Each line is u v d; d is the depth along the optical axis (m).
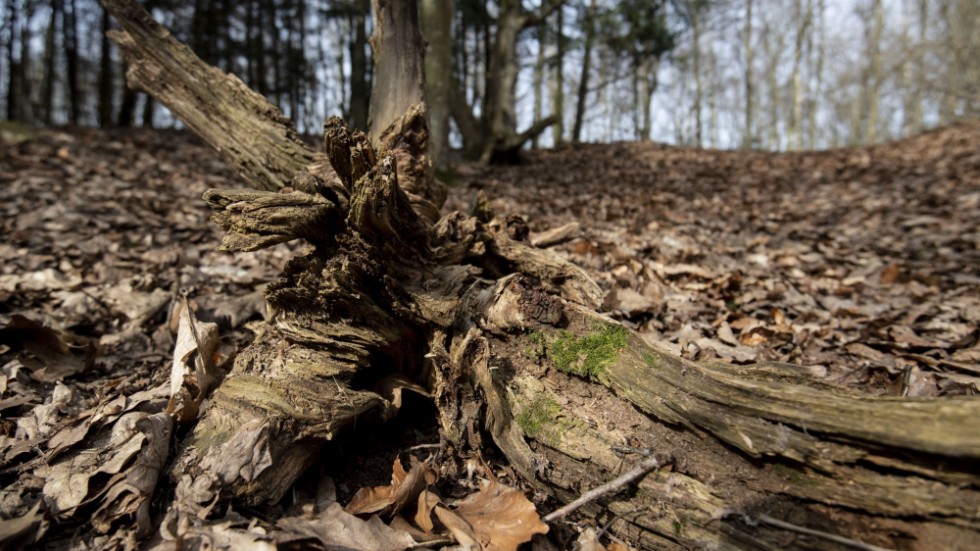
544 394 1.71
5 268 3.35
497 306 1.82
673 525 1.39
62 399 2.00
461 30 18.58
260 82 17.78
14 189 5.29
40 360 2.26
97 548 1.27
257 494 1.39
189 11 16.66
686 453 1.47
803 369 1.44
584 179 10.47
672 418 1.49
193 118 2.50
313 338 1.78
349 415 1.64
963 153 10.57
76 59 16.92
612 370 1.64
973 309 3.26
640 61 18.59
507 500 1.52
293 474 1.49
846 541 1.18
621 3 16.02
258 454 1.43
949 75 23.66
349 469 1.73
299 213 1.75
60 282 3.17
